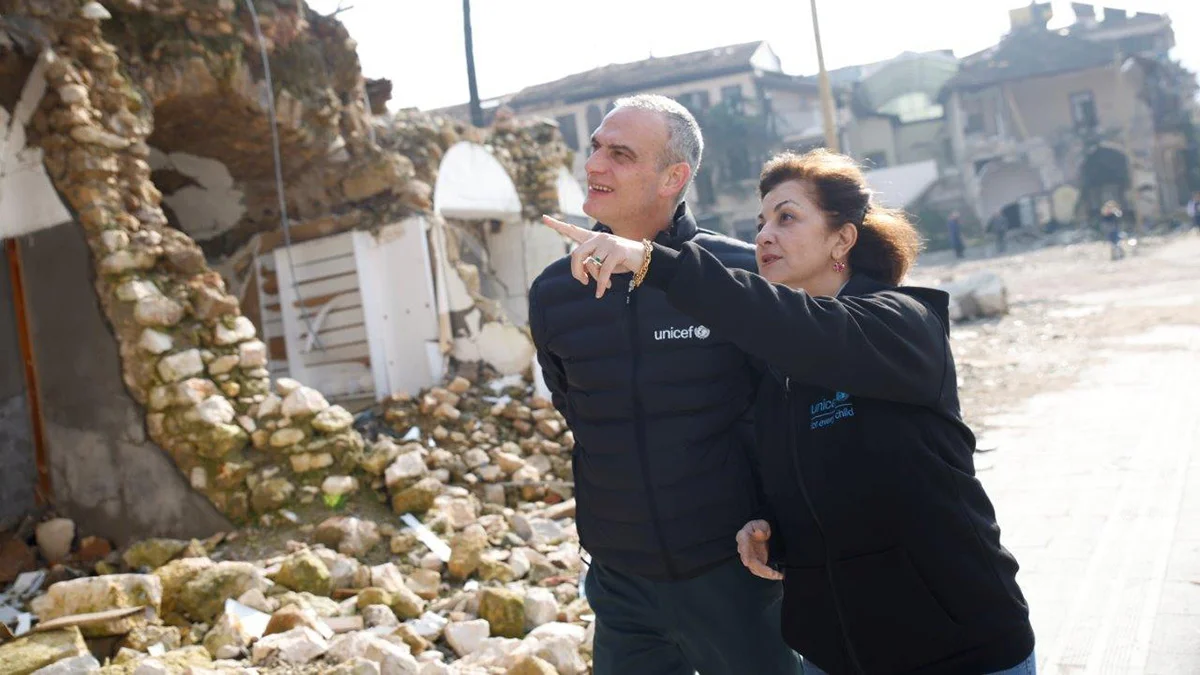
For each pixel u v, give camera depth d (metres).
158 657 3.89
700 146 2.68
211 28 7.90
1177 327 13.12
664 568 2.52
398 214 9.05
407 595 4.75
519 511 6.65
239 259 9.35
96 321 6.27
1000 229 40.19
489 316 9.34
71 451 6.43
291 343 9.16
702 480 2.50
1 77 6.27
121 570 5.78
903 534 1.88
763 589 2.55
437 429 7.66
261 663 3.97
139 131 6.94
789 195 2.11
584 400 2.63
